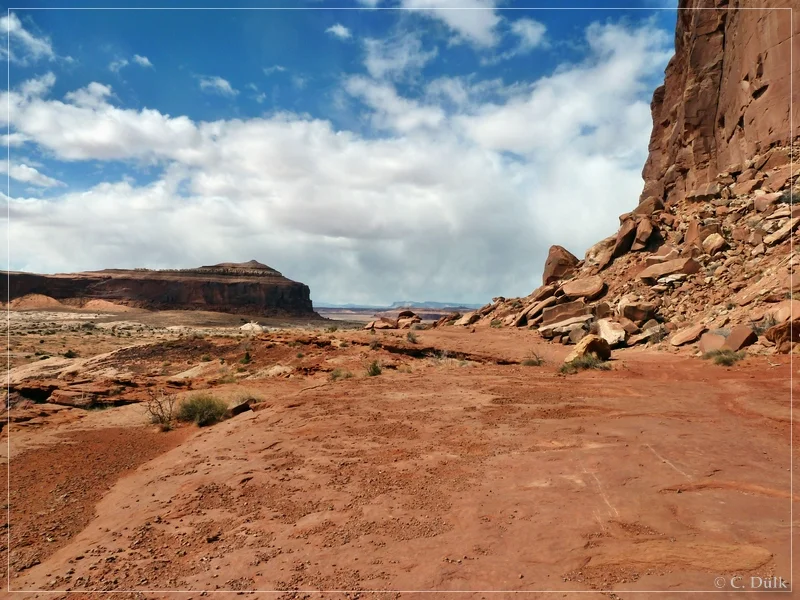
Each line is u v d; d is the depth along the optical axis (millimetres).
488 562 5438
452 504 7250
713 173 44719
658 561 5180
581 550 5539
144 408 19484
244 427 13836
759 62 35406
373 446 10828
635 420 11422
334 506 7527
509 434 11031
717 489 7039
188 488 8930
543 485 7676
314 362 31141
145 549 6535
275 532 6730
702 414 11781
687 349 23078
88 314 173125
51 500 9398
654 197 41844
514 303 46562
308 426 13031
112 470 11469
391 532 6426
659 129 60094
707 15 45750
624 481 7527
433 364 28594
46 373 43438
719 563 5047
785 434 9805
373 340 34438
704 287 29203
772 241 27734
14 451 13375
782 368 16344
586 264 43531
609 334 28844
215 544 6523
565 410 13062
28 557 6785
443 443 10719
